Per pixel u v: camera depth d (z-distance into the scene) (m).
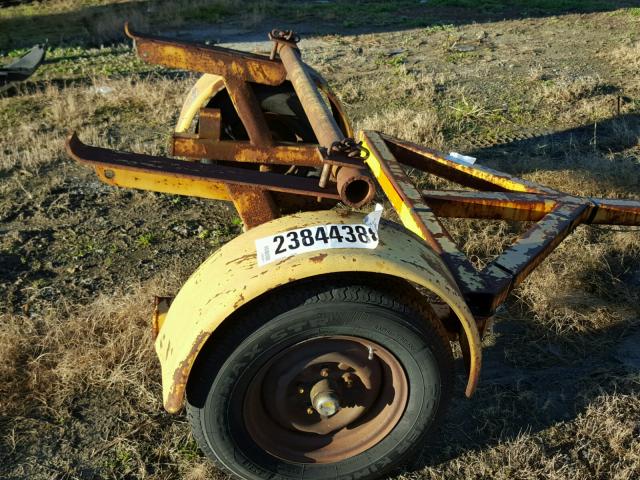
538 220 3.73
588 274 4.37
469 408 3.28
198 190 2.95
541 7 14.39
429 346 2.56
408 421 2.71
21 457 3.00
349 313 2.44
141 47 3.47
